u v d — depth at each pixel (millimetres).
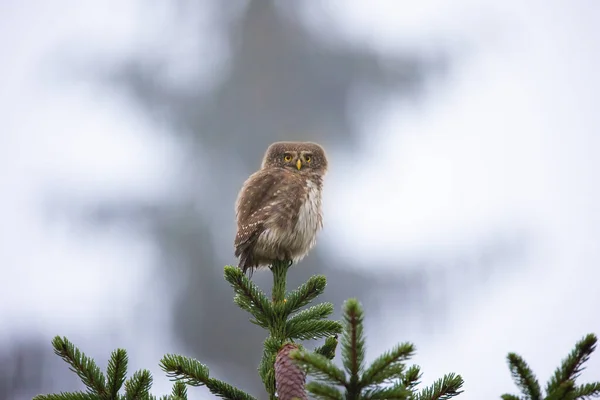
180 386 5109
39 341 24328
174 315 30625
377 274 30250
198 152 33625
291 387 4672
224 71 34906
